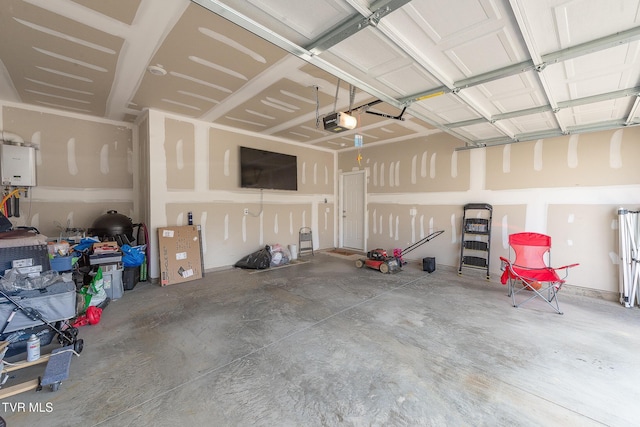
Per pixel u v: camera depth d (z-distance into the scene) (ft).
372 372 6.55
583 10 4.89
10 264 7.25
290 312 10.10
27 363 6.27
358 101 11.68
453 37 5.80
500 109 9.69
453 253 16.44
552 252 13.12
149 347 7.64
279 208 19.27
